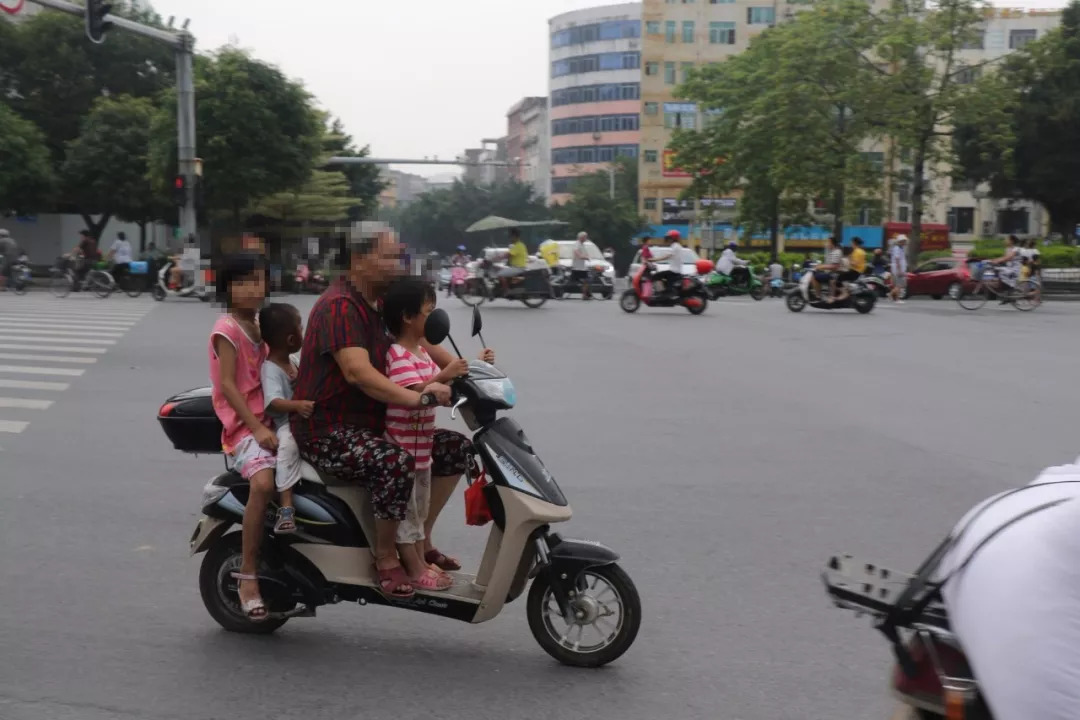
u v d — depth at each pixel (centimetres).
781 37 4547
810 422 1068
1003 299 2741
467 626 522
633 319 2275
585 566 457
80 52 4575
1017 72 4153
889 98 4097
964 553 240
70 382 1303
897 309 2733
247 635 503
